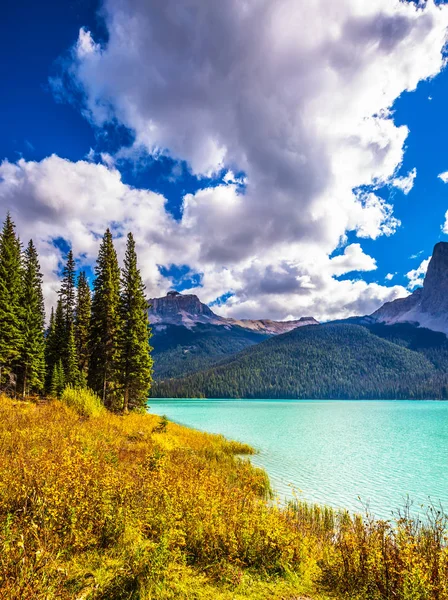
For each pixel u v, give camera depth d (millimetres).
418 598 4609
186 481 8070
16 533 4625
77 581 4473
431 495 17969
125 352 35406
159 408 122375
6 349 35719
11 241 39281
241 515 6691
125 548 5312
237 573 5305
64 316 45188
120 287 37938
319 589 5289
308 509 13070
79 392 23562
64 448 8828
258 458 26172
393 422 65375
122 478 7426
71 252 45156
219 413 92938
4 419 13719
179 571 5109
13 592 3430
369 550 5715
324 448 33219
